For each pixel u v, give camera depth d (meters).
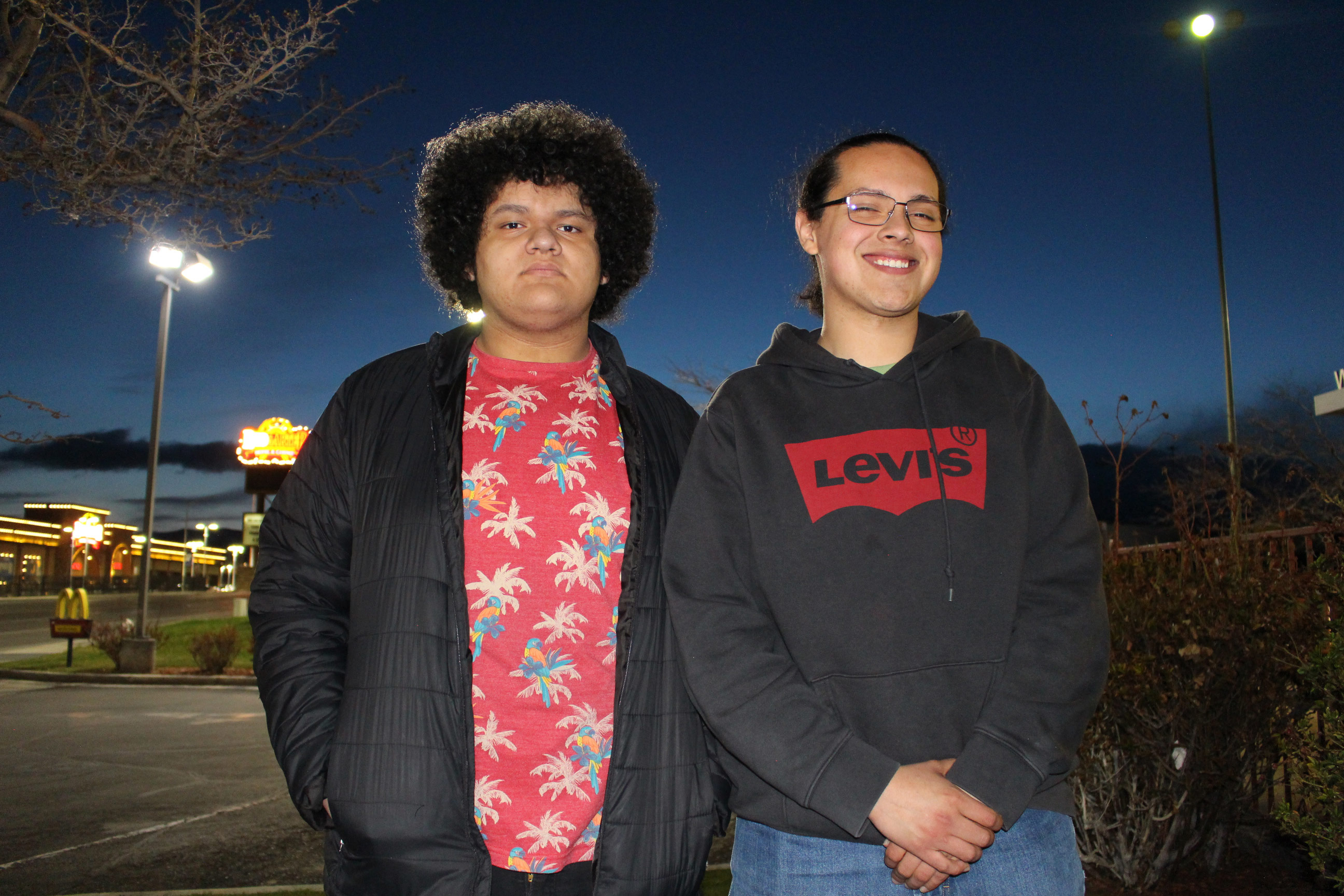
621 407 2.14
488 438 2.03
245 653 17.95
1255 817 4.25
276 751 1.89
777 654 1.75
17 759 8.02
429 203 2.37
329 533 2.05
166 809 6.10
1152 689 3.70
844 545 1.77
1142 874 3.91
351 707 1.84
